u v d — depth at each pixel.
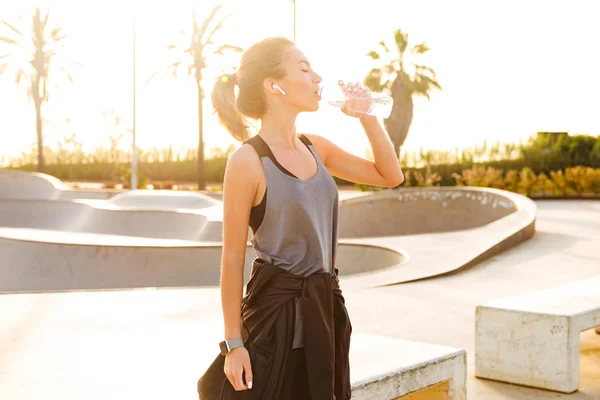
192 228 20.73
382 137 2.28
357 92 2.20
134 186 36.25
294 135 2.13
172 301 7.75
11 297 7.78
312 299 2.02
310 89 2.06
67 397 3.68
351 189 37.19
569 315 4.77
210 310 7.28
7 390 3.84
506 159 31.17
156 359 4.32
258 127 2.22
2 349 4.96
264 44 2.08
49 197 33.22
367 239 13.97
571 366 4.78
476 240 13.30
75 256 14.31
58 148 48.69
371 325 7.21
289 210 2.01
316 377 1.99
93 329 5.86
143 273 13.80
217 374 2.13
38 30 43.47
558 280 10.12
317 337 2.00
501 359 5.06
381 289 9.26
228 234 2.01
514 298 5.44
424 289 9.29
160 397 3.51
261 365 2.01
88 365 4.37
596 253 12.65
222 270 2.02
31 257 14.70
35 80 43.28
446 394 3.89
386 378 3.45
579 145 29.91
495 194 20.55
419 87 35.00
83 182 47.94
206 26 39.59
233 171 2.00
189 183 46.44
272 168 2.01
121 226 22.30
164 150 46.69
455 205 22.36
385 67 35.53
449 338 6.64
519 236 13.91
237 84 2.12
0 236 15.42
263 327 2.04
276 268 2.05
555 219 18.39
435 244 12.98
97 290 8.41
